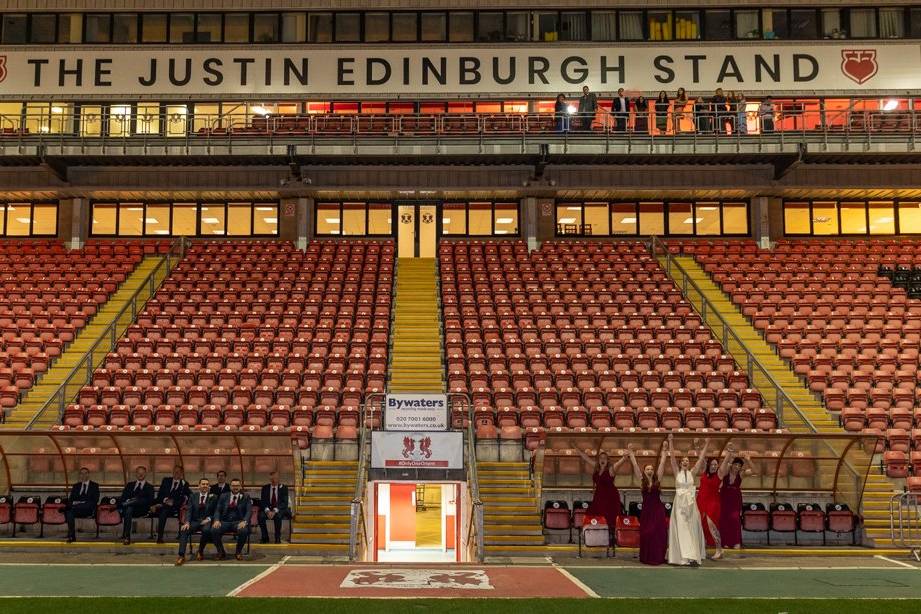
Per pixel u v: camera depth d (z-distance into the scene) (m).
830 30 31.03
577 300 26.30
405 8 31.20
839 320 24.95
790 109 30.30
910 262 28.44
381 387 21.59
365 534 17.28
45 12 31.05
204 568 13.55
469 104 31.12
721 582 12.20
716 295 27.05
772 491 17.03
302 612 9.91
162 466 17.08
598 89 30.81
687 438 16.36
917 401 21.06
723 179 29.69
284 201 30.83
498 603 10.51
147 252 29.81
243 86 30.94
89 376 21.44
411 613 9.91
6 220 31.16
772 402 21.03
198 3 31.06
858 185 29.45
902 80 30.70
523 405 20.56
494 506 17.25
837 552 15.42
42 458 17.09
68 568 13.42
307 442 19.02
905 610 10.22
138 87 30.83
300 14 31.28
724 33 31.05
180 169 29.70
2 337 23.78
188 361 22.52
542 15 31.31
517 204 31.66
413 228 31.52
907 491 17.41
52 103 30.67
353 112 30.98
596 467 15.38
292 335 24.19
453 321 25.02
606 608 10.25
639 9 31.17
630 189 29.72
